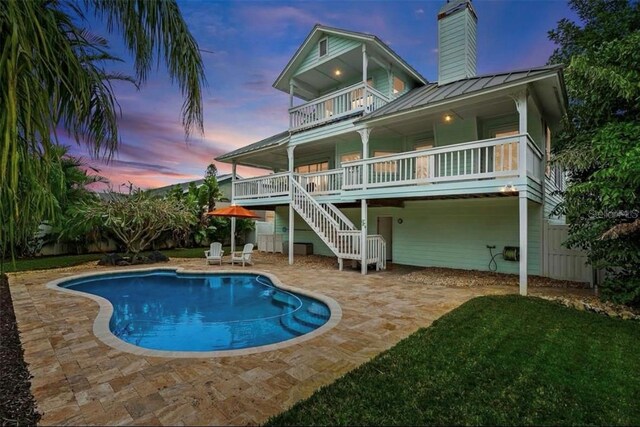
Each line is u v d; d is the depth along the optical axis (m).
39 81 2.02
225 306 7.17
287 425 2.37
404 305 5.81
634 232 5.27
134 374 3.24
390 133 11.07
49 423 2.45
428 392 2.78
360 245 9.46
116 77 3.01
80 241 14.33
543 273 8.37
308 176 12.05
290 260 11.73
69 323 4.89
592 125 6.69
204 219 18.28
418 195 8.09
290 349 3.86
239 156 14.52
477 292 6.83
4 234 2.32
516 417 2.44
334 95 10.93
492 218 9.34
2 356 3.68
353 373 3.15
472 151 7.23
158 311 6.79
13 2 1.82
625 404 2.62
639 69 5.79
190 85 2.76
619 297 5.45
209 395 2.84
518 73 7.20
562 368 3.23
